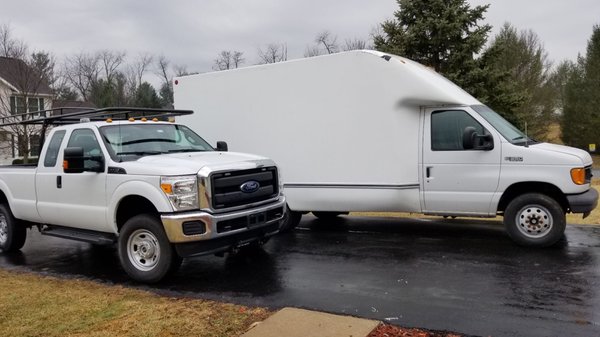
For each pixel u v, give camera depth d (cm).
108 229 638
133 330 438
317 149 848
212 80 956
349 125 816
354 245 774
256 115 908
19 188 762
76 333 435
